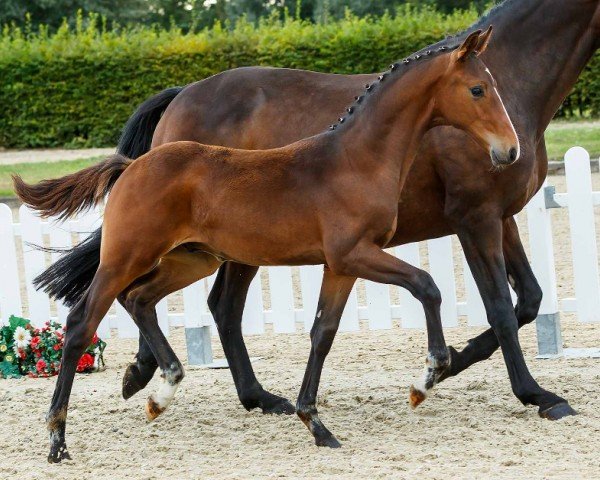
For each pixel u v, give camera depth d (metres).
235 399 11.89
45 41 38.78
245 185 9.59
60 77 37.19
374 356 13.75
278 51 36.47
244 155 9.77
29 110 37.53
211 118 11.75
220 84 11.88
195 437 10.33
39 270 14.49
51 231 14.34
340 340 14.94
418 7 52.53
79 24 40.78
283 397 11.53
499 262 10.55
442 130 10.51
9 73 37.31
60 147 37.78
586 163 12.75
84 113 37.34
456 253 18.83
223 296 11.61
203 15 67.56
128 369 11.55
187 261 10.65
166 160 9.76
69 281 10.59
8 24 58.62
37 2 58.62
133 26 62.06
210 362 14.02
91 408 11.66
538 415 10.30
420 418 10.41
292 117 11.37
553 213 22.72
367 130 9.45
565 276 17.12
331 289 9.84
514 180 10.42
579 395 10.92
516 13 10.84
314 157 9.55
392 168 9.46
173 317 14.11
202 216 9.71
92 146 37.44
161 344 10.56
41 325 14.58
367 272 9.28
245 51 36.75
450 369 11.12
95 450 9.95
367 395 11.51
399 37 35.84
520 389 10.42
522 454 8.95
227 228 9.66
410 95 9.43
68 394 9.66
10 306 14.69
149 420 10.57
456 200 10.54
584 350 13.20
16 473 9.20
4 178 29.84
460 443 9.48
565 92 10.99
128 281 9.77
